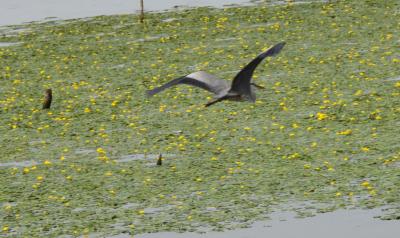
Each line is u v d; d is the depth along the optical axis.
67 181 22.34
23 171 23.20
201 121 27.02
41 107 29.98
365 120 25.86
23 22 49.34
